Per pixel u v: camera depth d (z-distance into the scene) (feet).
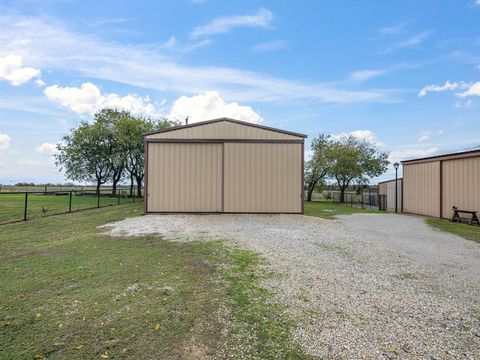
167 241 22.75
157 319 10.22
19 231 28.35
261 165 40.04
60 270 15.65
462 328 9.85
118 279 14.19
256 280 14.06
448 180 42.06
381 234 27.58
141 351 8.39
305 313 10.75
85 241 22.94
